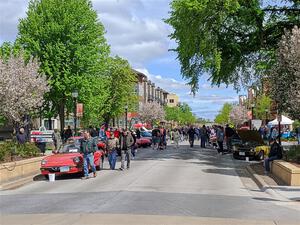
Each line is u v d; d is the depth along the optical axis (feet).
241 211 39.01
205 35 92.43
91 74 148.97
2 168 60.70
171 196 46.91
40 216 36.42
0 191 54.24
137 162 89.76
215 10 90.68
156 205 41.14
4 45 149.89
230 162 91.20
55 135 118.32
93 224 32.81
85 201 43.80
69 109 151.53
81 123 184.55
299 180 54.60
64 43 143.84
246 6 94.68
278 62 84.43
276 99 85.71
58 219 34.91
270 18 101.96
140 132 157.07
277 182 57.62
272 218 36.11
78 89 142.82
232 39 101.14
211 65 97.09
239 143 97.81
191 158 99.86
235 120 324.60
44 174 64.49
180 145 163.12
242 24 99.81
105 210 38.55
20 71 96.32
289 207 41.68
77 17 144.25
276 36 102.94
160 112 352.28
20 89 91.97
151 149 137.08
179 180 61.21
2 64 93.25
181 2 90.74
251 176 68.03
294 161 66.13
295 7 100.63
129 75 204.03
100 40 149.59
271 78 85.71
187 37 93.20
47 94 145.38
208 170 74.79
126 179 62.34
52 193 50.93
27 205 42.65
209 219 34.96
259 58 105.81
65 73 142.00
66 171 63.77
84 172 64.34
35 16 144.97
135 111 264.93
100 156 75.46
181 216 36.01
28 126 105.50
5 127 154.81
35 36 144.66
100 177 65.72
